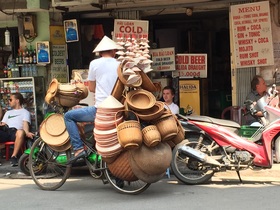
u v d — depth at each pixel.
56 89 6.30
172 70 9.64
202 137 6.49
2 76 10.44
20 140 8.44
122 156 5.52
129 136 5.17
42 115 9.74
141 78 5.61
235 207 5.19
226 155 6.28
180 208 5.19
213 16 10.34
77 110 5.98
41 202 5.72
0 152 8.99
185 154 6.28
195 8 9.27
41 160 6.53
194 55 9.64
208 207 5.21
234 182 6.65
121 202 5.55
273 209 5.09
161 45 10.88
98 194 6.05
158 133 5.32
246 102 6.91
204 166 6.32
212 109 10.51
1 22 10.27
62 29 9.71
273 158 6.79
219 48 10.98
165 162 5.43
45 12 9.72
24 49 9.86
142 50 5.71
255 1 8.70
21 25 9.84
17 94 8.76
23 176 7.62
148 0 8.95
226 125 6.50
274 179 6.86
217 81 10.88
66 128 6.04
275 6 8.69
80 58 9.72
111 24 9.84
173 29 10.94
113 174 5.73
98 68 5.91
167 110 5.58
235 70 8.92
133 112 5.39
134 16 9.45
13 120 8.66
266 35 8.61
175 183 6.66
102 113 5.44
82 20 9.88
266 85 8.71
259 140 6.33
